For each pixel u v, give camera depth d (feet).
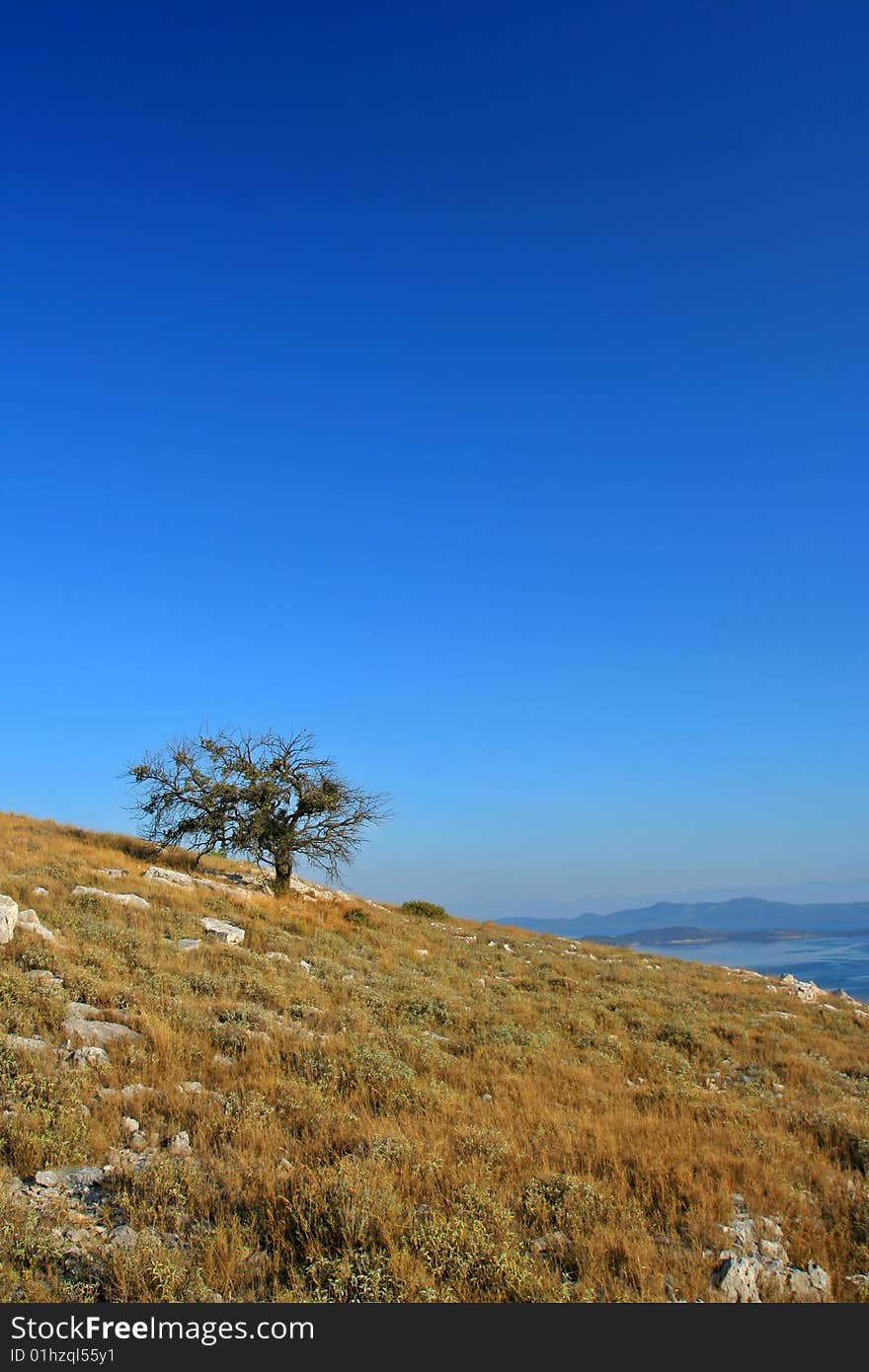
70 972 53.06
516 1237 26.99
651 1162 35.53
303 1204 28.09
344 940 99.30
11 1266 22.66
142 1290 22.52
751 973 152.25
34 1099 34.01
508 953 123.54
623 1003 92.32
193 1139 33.83
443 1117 39.70
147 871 105.81
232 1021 52.39
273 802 125.08
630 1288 25.27
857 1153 43.57
